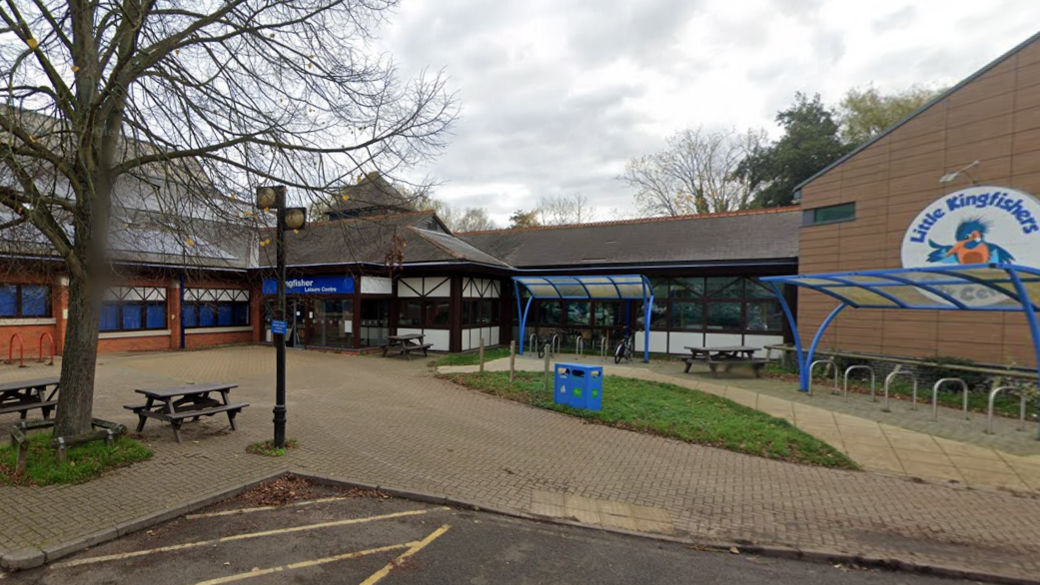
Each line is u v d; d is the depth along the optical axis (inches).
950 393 403.5
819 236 520.4
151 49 224.7
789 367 545.3
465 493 210.2
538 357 647.8
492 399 392.2
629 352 639.1
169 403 267.1
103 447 230.8
